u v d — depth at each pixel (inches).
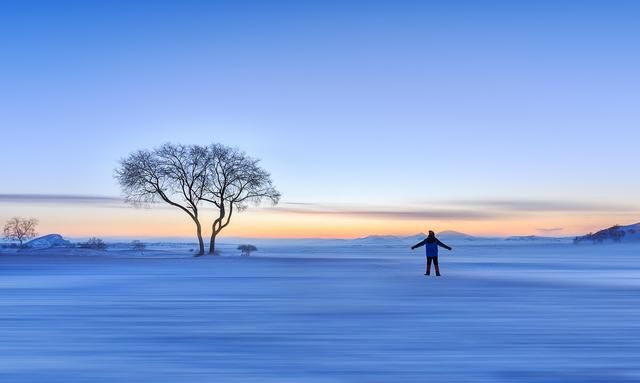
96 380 343.0
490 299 752.3
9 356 405.4
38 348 432.8
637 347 435.8
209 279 1133.1
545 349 429.1
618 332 500.4
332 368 372.2
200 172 2714.1
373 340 465.1
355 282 1047.6
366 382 339.3
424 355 409.4
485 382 338.6
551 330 511.5
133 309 652.7
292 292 855.1
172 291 871.1
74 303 709.9
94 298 767.1
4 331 506.3
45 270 1464.1
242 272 1384.1
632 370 364.8
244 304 701.3
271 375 354.6
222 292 854.5
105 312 627.5
